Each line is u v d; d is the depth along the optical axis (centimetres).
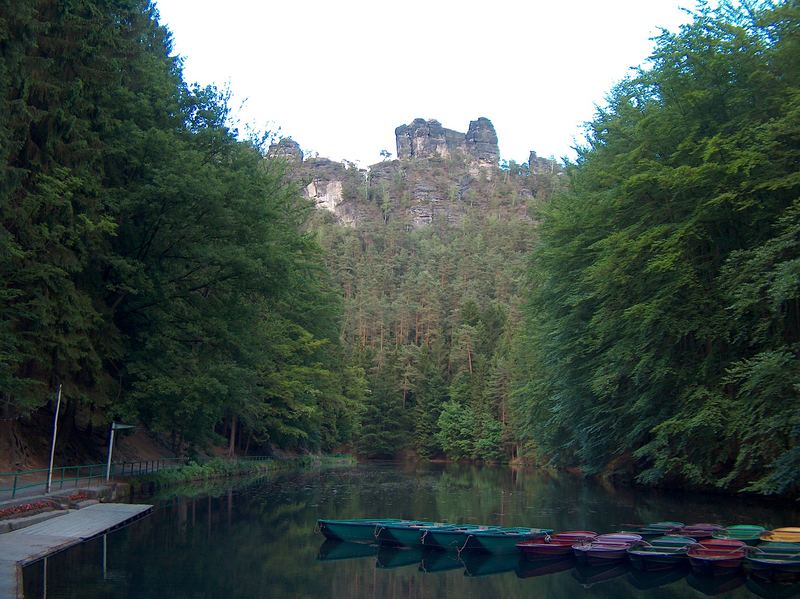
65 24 2220
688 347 2298
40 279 2038
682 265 2014
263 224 2888
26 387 2008
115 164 2572
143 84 2719
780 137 1836
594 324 2544
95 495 2153
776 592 1203
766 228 1927
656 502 2439
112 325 2519
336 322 7150
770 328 1944
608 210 2488
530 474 4984
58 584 1173
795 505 2191
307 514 2197
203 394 2608
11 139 1953
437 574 1361
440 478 4309
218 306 2927
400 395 9150
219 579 1266
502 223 18488
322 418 6028
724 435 2038
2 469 2248
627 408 2555
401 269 16650
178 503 2388
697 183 1959
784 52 1945
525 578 1329
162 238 2686
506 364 7612
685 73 2180
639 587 1250
